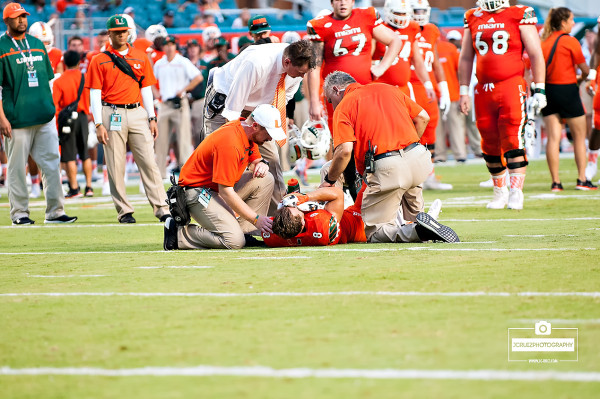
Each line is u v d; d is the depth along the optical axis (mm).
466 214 41125
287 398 13531
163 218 42469
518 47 41500
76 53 58531
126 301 21312
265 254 28562
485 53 41719
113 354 16484
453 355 15523
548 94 51438
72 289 23297
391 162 29641
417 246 29219
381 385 13953
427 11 49312
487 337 16656
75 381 14906
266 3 104812
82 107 60250
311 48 31250
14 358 16469
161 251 30938
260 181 31781
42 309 20688
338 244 30734
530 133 42562
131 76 41688
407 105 30391
